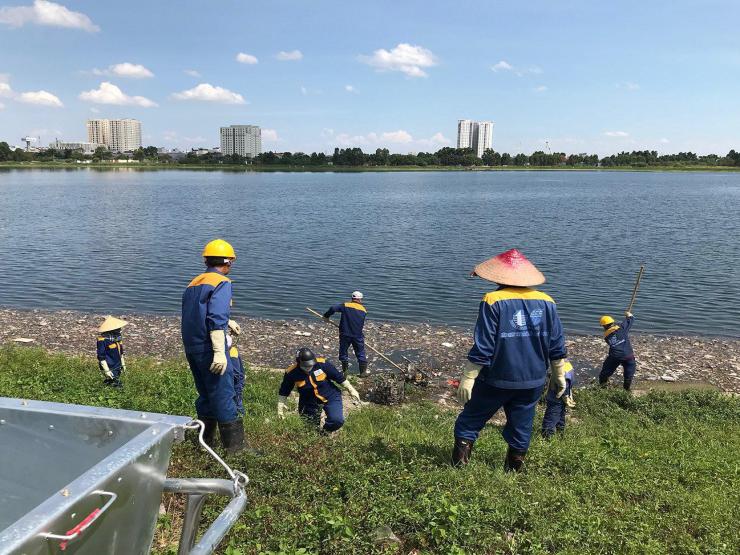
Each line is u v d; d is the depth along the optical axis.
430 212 60.72
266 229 45.88
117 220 51.41
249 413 9.01
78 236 40.69
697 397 11.53
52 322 19.11
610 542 4.50
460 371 14.38
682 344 17.34
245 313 20.66
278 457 5.86
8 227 45.59
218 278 5.88
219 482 2.70
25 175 156.25
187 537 2.76
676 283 25.64
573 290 24.33
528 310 5.77
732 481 6.12
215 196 83.06
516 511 4.88
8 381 9.70
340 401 8.57
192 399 8.84
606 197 84.06
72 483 2.15
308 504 4.95
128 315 20.47
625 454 6.98
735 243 37.66
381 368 14.49
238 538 4.32
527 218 54.41
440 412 10.65
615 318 20.27
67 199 73.69
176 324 19.09
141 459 2.44
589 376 14.39
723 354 16.30
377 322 19.48
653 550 4.40
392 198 81.69
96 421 2.79
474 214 58.59
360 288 24.77
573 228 46.53
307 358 8.27
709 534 4.75
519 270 5.85
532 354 5.83
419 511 4.77
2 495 2.89
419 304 22.11
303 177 168.50
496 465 6.27
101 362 9.97
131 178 145.75
